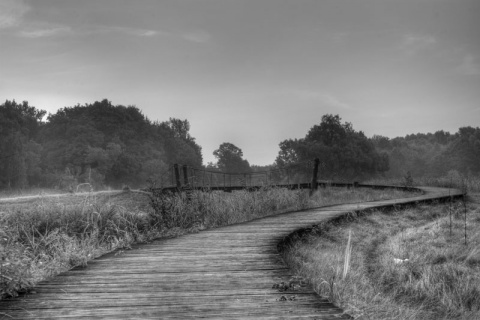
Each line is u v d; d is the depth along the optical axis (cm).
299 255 1098
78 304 622
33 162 7531
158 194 1520
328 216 1591
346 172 9044
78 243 1100
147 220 1344
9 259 734
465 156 12862
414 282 959
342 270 908
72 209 1299
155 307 608
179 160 11725
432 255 1179
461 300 857
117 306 613
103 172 8438
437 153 13900
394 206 1902
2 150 6781
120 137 10144
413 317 715
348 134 9550
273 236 1183
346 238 1377
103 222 1252
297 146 9100
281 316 572
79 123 9612
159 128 11988
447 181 3259
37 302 631
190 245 1073
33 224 1193
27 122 10012
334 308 604
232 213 1645
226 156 13825
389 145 16012
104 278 757
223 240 1138
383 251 1248
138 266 846
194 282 730
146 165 9212
